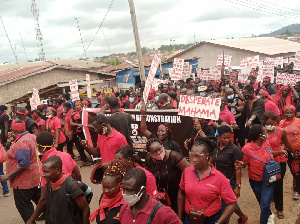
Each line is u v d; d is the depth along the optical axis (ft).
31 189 18.08
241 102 30.19
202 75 47.57
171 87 52.85
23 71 80.59
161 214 9.00
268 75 43.32
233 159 16.29
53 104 41.47
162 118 22.98
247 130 26.16
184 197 13.43
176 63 40.06
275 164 15.97
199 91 45.01
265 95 26.71
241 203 21.47
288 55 118.62
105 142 16.47
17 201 18.17
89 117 27.07
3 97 70.69
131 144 20.45
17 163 18.02
